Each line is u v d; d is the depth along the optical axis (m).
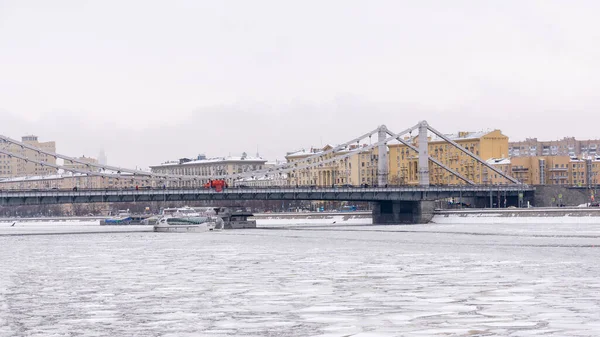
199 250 122.12
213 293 66.81
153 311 57.56
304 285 71.81
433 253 110.50
